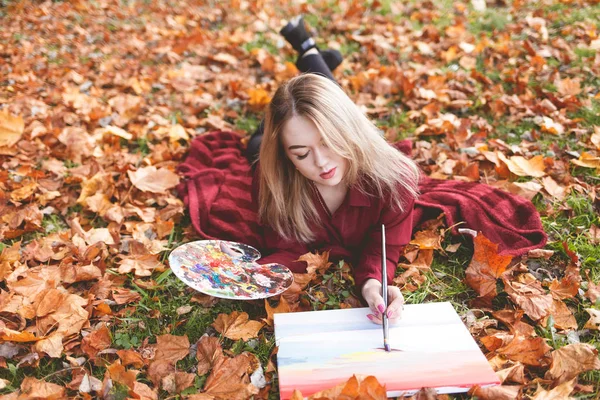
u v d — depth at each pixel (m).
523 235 2.18
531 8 4.52
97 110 3.44
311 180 2.09
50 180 2.77
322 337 1.77
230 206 2.51
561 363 1.63
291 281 1.98
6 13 5.64
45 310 1.91
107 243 2.33
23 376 1.75
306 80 1.92
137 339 1.88
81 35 4.99
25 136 3.12
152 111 3.48
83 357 1.80
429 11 4.72
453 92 3.38
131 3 5.85
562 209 2.35
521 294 1.92
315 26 4.70
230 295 1.87
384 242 2.00
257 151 2.81
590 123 2.97
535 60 3.60
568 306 1.92
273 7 5.29
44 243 2.33
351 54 4.07
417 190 2.16
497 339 1.73
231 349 1.82
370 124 2.01
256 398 1.64
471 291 2.04
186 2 5.78
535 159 2.60
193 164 2.93
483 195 2.40
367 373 1.62
